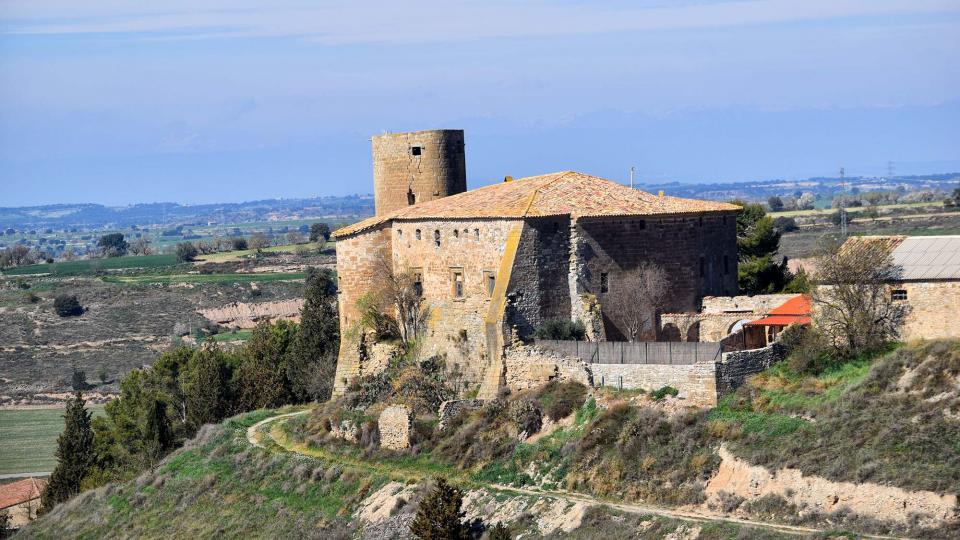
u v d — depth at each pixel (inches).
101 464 6540.4
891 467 3560.5
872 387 3929.6
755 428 3986.2
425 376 5157.5
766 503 3698.3
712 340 5036.9
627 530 3767.2
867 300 4274.1
